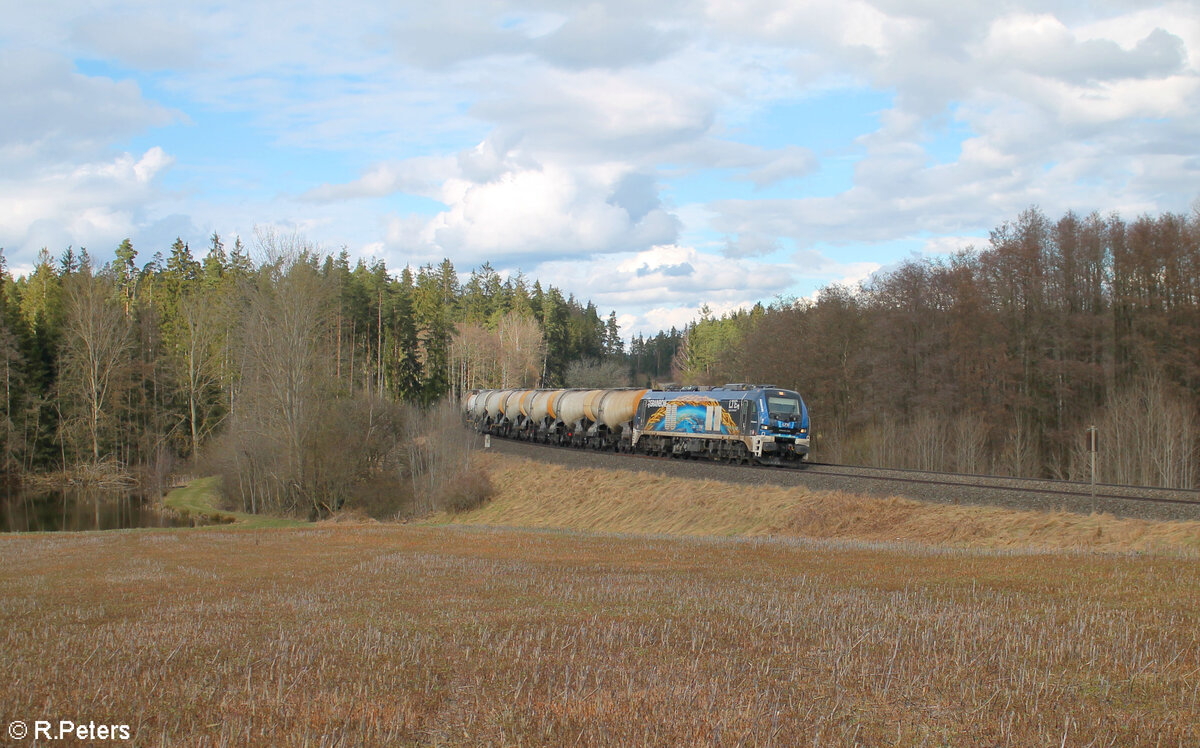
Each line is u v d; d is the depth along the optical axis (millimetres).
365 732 8469
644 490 41250
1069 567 18781
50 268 100312
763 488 34875
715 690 9609
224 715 8984
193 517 54188
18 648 12719
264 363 52750
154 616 15758
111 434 69688
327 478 52719
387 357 95562
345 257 102688
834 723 8664
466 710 9234
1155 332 52094
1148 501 24172
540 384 125000
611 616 14633
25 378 72062
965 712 8953
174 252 104438
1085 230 56875
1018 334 57469
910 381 64000
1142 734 8203
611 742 8039
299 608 16312
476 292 143250
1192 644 11531
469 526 41406
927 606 14719
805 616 14133
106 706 9352
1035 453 54438
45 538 36938
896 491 30562
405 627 13977
